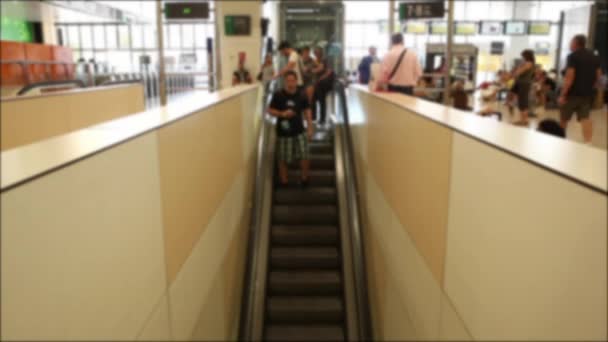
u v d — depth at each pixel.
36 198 1.07
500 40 19.33
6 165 1.18
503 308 1.37
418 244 2.54
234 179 4.50
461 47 11.89
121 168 1.61
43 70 11.55
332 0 11.94
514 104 10.25
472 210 1.65
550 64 18.83
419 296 2.51
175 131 2.33
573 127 7.47
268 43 9.02
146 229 1.88
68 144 1.52
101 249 1.44
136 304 1.76
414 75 5.00
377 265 4.21
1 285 0.94
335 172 6.19
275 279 5.19
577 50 5.23
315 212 5.83
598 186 0.90
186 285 2.54
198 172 2.85
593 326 0.91
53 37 17.88
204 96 4.22
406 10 5.67
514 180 1.29
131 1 19.20
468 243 1.70
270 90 7.75
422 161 2.44
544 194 1.11
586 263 0.93
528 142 1.47
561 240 1.03
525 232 1.21
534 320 1.16
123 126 2.00
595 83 5.29
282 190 6.12
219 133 3.63
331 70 7.89
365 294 4.78
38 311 1.07
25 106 3.40
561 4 18.06
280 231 5.64
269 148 6.54
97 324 1.40
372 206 4.52
